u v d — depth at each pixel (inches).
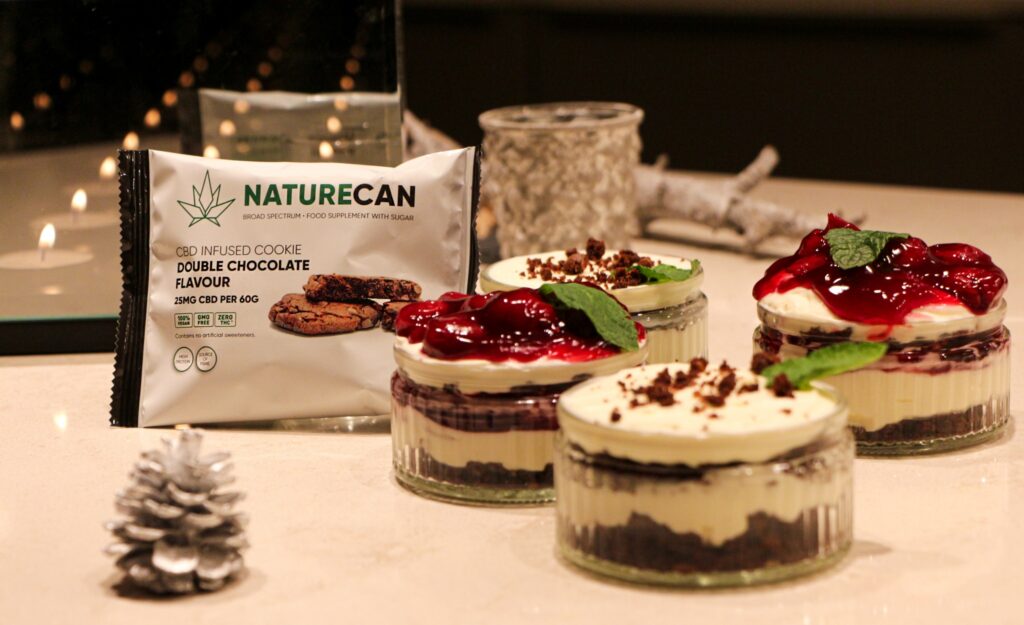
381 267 47.5
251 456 45.2
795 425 33.4
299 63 57.2
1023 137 109.7
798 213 69.8
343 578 35.6
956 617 32.5
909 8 111.4
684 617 32.8
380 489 41.9
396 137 58.2
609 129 64.7
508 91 130.2
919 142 114.4
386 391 47.2
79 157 57.0
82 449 45.9
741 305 61.6
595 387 37.1
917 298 42.5
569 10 126.6
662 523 33.8
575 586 34.7
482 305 41.2
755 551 33.9
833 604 33.3
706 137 124.0
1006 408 45.2
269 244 47.3
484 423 39.6
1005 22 108.1
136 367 47.8
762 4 117.4
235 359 47.1
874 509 39.3
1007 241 70.1
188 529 34.5
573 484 35.1
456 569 35.9
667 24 122.5
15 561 37.2
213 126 57.8
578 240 65.7
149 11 56.4
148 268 47.7
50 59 56.0
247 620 33.4
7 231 56.9
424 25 132.4
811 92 117.8
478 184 48.3
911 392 42.8
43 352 57.5
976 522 38.1
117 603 34.5
